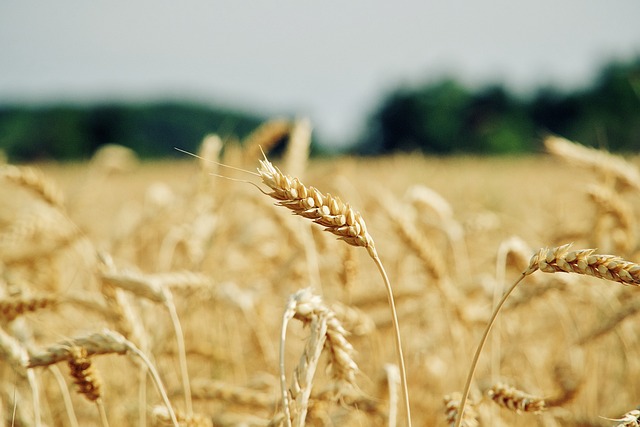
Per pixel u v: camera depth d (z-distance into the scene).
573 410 4.56
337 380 2.82
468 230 7.51
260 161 2.29
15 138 71.31
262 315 5.33
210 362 5.16
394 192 12.12
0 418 3.84
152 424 3.84
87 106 76.06
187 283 4.90
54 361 2.91
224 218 6.66
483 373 5.05
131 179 23.25
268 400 3.87
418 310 5.39
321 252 5.68
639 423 2.60
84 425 4.59
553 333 6.00
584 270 2.24
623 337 5.23
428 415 4.64
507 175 18.28
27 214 6.31
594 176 5.75
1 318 3.75
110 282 3.60
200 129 79.62
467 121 80.25
